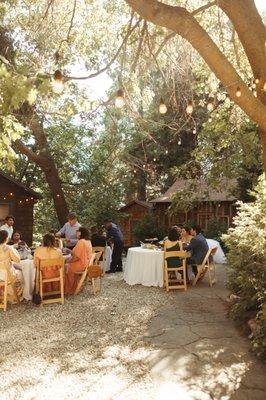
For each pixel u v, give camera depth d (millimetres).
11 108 3713
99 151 19188
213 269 9664
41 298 7320
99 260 10609
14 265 7719
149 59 6488
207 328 6020
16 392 4023
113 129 12133
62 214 17594
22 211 16578
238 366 4660
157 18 3957
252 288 5844
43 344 5371
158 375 4414
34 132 16016
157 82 8539
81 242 8219
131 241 22453
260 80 4426
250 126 9508
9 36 10398
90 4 9008
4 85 3365
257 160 9719
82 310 7035
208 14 7949
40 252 7492
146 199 29141
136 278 9289
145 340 5512
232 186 15445
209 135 10219
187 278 9508
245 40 4410
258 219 6562
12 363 4742
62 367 4633
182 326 6113
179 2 7426
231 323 6281
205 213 19719
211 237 15930
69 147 19641
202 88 9797
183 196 11547
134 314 6785
